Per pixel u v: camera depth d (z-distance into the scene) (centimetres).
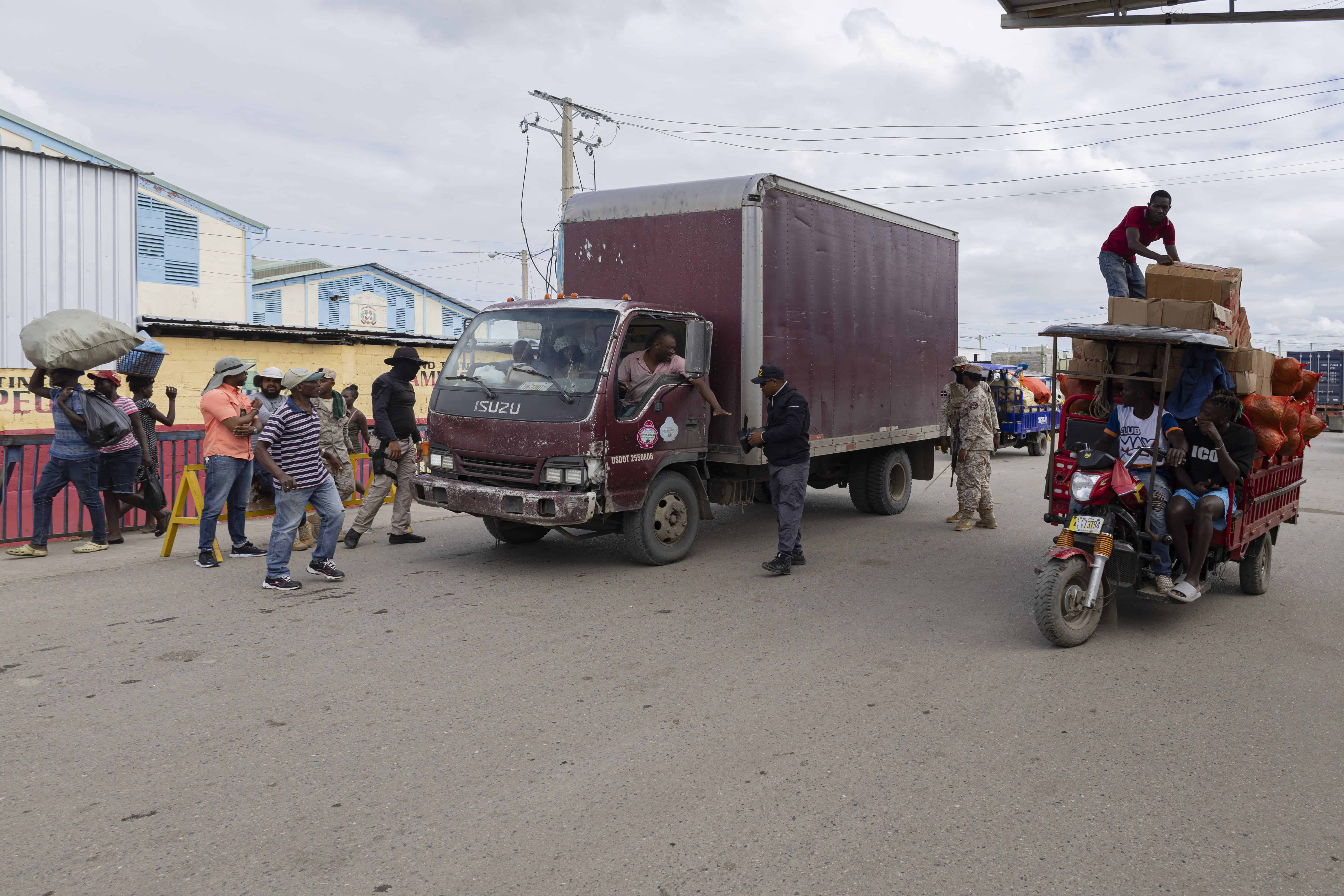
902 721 419
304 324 3975
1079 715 429
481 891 278
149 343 883
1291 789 353
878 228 965
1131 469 563
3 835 309
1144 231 739
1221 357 581
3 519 848
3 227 1366
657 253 824
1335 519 1055
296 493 656
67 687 454
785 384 730
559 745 388
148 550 826
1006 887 282
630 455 715
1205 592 571
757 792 346
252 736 395
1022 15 698
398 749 383
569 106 2445
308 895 275
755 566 766
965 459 945
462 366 772
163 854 298
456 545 852
